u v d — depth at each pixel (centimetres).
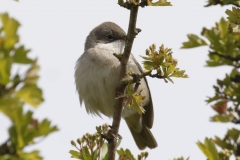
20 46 440
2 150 464
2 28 441
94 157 784
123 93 821
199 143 697
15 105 437
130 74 805
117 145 836
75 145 786
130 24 788
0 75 434
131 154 805
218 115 890
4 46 437
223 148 844
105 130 817
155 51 782
